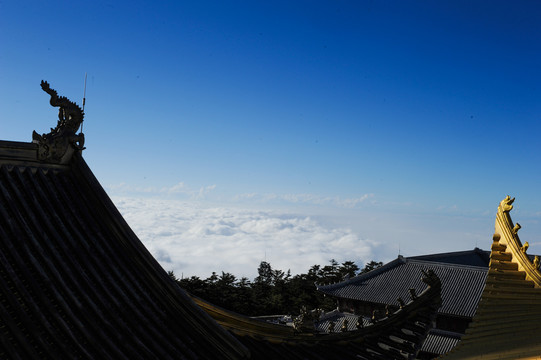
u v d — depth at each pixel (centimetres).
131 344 1005
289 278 10094
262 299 8938
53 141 1212
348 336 1504
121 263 1178
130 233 1190
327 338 1461
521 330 1098
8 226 1069
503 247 1254
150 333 1060
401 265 5669
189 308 1105
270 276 10700
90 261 1137
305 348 1390
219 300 8525
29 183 1187
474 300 4688
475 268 5078
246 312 8562
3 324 878
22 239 1055
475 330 1194
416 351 1530
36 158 1201
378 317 1595
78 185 1259
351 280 5684
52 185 1225
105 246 1189
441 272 5234
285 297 9075
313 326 1452
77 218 1200
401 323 1600
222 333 1067
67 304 999
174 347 1050
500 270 1220
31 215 1123
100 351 941
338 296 5475
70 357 892
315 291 9225
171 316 1133
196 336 1096
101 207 1218
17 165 1176
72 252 1128
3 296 932
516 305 1162
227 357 1064
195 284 8662
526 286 1173
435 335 4556
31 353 851
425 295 1656
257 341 1322
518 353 997
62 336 929
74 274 1083
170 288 1129
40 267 1029
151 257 1168
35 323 920
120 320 1042
